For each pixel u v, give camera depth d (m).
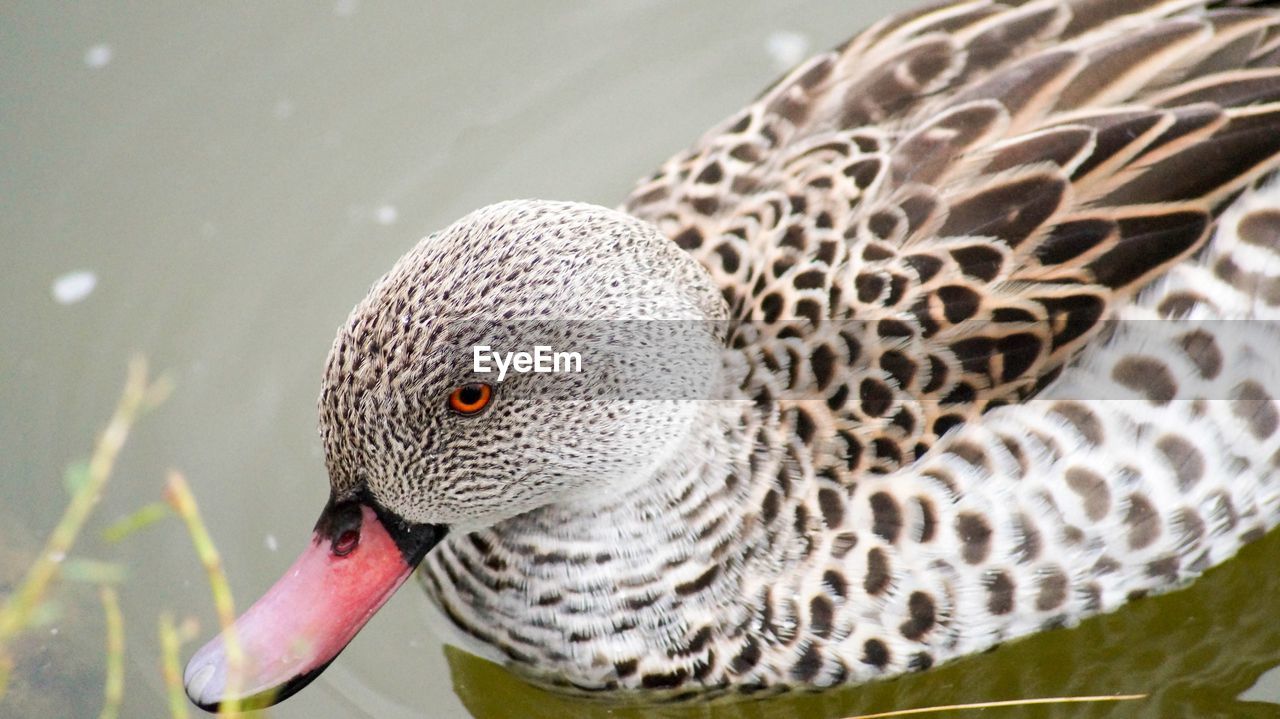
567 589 8.65
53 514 9.95
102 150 11.63
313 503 10.22
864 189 8.47
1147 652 9.27
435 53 12.27
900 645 8.51
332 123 11.94
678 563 8.48
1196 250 8.35
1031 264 8.17
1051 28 8.95
